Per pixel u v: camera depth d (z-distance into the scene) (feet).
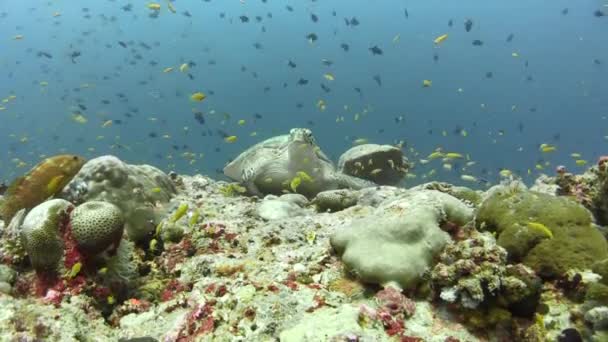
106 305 3.34
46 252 3.27
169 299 3.44
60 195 4.21
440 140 50.60
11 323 2.62
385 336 2.66
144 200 4.33
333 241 3.71
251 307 2.91
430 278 3.13
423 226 3.43
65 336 2.63
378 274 3.16
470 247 3.13
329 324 2.63
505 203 3.84
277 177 7.78
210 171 26.55
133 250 3.87
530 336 2.73
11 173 19.38
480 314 2.82
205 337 2.75
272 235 4.29
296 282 3.34
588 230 3.44
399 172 10.32
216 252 4.07
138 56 18.70
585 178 4.89
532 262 3.35
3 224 4.10
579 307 2.93
